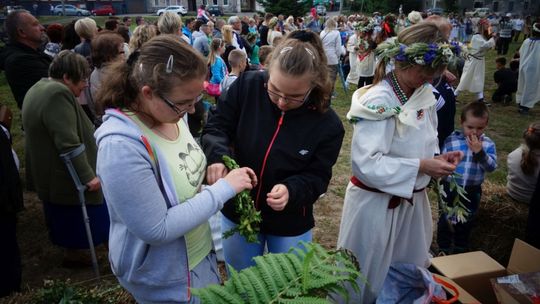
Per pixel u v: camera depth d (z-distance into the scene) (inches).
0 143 93.4
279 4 1025.5
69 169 104.3
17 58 141.2
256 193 71.4
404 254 90.0
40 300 75.2
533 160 124.6
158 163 51.1
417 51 68.7
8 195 94.9
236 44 335.9
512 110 314.8
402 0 1152.2
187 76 47.5
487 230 133.0
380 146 74.4
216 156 67.6
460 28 684.7
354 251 85.0
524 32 826.8
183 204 51.9
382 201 80.4
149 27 171.5
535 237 104.7
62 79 106.7
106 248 138.5
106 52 128.3
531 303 69.6
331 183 189.3
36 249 140.8
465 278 94.8
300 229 73.3
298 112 67.5
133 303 75.9
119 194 46.7
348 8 1672.0
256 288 40.4
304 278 40.9
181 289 55.6
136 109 52.4
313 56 62.2
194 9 1904.5
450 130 127.7
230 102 72.7
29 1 1573.6
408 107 74.1
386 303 84.7
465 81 321.1
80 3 1745.8
